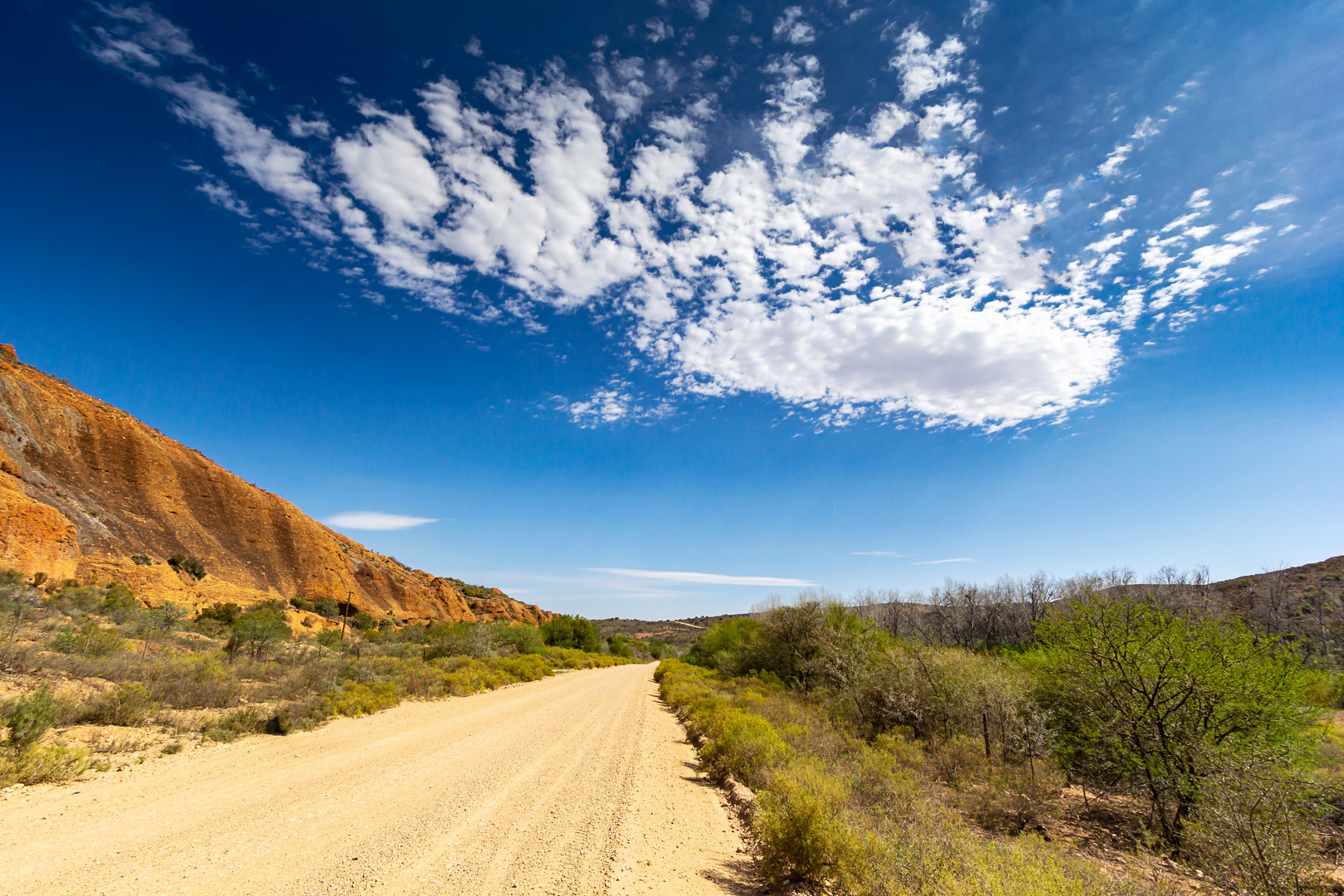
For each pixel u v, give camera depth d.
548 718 16.55
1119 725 9.98
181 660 16.70
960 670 14.66
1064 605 11.95
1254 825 5.80
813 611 29.34
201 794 7.26
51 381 54.44
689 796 9.22
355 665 21.25
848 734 15.31
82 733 9.55
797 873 5.77
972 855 5.32
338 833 6.05
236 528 58.47
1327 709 9.88
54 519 35.69
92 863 4.93
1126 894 5.04
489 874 5.27
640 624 182.12
